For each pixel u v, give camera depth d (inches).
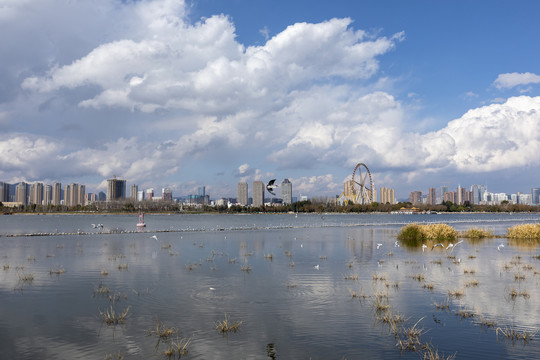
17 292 997.2
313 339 671.8
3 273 1264.8
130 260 1577.3
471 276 1200.8
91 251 1903.3
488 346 642.8
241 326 736.3
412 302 900.0
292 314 809.5
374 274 1237.7
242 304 884.6
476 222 6166.3
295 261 1551.4
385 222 6294.3
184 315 801.6
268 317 790.5
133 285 1080.8
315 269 1347.2
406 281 1129.4
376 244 2268.7
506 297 940.6
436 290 1013.2
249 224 5944.9
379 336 686.5
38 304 884.6
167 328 722.8
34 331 708.7
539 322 759.7
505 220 7066.9
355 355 607.5
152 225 5644.7
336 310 839.1
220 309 845.2
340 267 1390.3
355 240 2573.8
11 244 2283.5
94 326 735.7
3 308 852.6
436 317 790.5
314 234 3238.2
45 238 2783.0
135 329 719.1
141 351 620.4
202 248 2063.2
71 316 796.0
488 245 2113.7
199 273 1272.1
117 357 598.9
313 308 852.6
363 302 902.4
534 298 929.5
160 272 1289.4
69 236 2992.1
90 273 1269.7
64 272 1288.1
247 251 1915.6
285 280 1152.8
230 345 644.7
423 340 668.7
